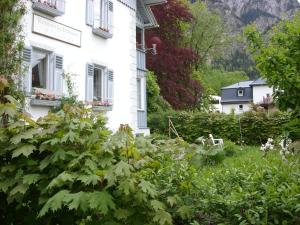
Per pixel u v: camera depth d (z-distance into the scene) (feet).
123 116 46.80
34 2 33.47
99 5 43.39
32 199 10.59
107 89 43.86
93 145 9.98
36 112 33.58
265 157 15.14
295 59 10.34
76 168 9.62
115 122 45.03
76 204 8.38
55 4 36.11
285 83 10.34
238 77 194.49
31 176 9.80
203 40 117.70
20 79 30.58
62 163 9.88
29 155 10.54
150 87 68.13
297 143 10.35
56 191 9.58
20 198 10.16
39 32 34.35
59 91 36.50
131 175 9.19
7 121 10.93
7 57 28.99
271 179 11.30
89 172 9.20
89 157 9.67
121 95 46.73
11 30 29.60
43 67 35.91
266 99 84.58
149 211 9.44
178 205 10.44
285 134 10.59
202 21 116.26
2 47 28.53
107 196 8.68
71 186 9.20
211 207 10.53
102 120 10.91
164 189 10.29
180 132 65.41
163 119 66.08
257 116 62.34
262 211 9.52
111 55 45.14
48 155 10.20
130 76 48.62
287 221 9.59
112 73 44.86
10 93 28.27
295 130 10.54
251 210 9.59
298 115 10.56
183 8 82.79
